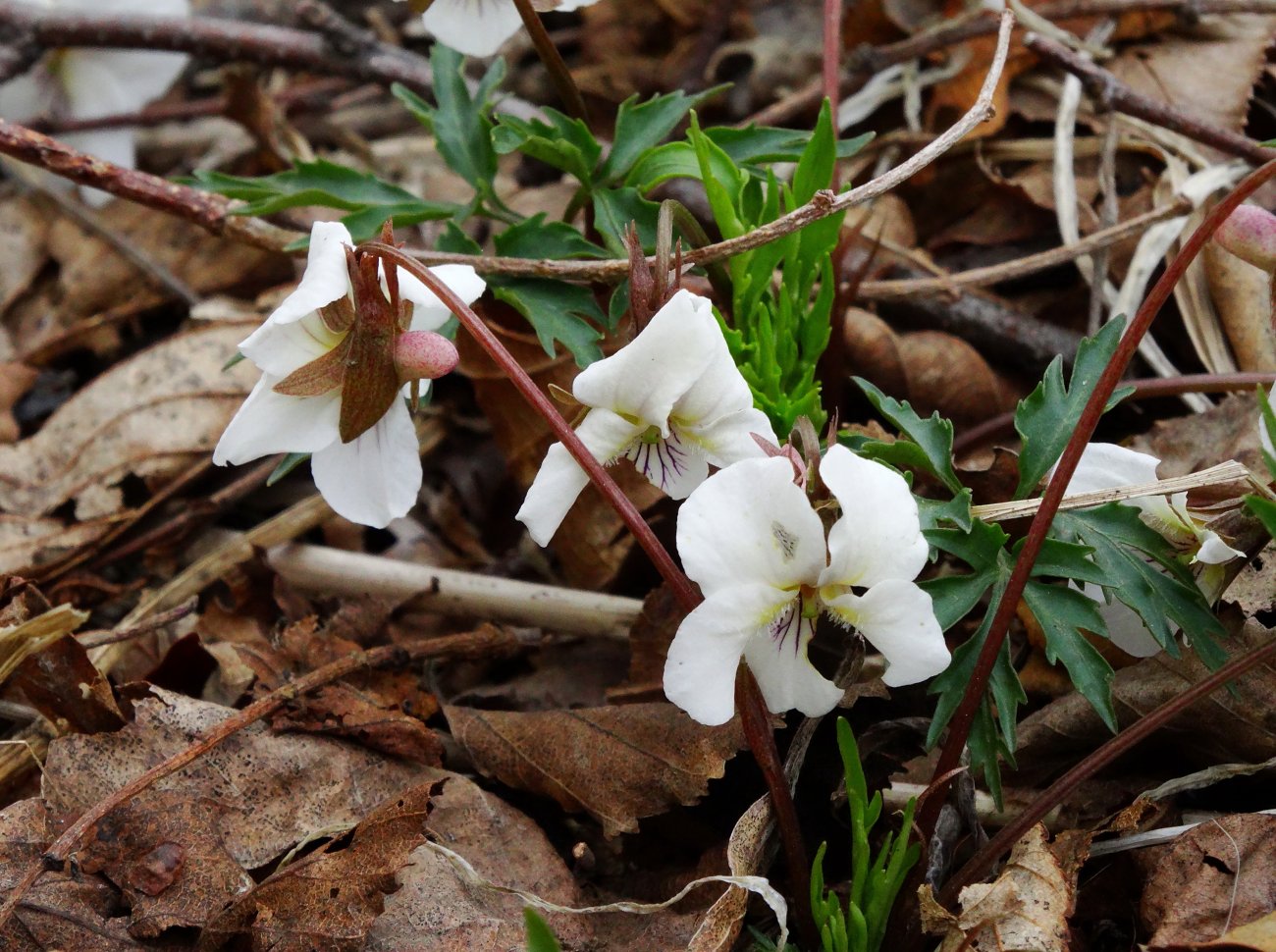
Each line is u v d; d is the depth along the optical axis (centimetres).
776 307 25
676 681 20
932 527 22
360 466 22
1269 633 23
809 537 20
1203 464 25
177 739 23
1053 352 27
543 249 25
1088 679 21
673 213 23
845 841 23
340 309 21
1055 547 22
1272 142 22
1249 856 21
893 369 27
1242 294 27
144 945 22
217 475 28
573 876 23
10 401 29
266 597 26
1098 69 28
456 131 26
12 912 21
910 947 22
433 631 26
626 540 26
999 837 21
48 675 23
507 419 27
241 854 22
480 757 24
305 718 23
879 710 24
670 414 21
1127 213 29
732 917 21
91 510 27
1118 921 22
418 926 22
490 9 25
